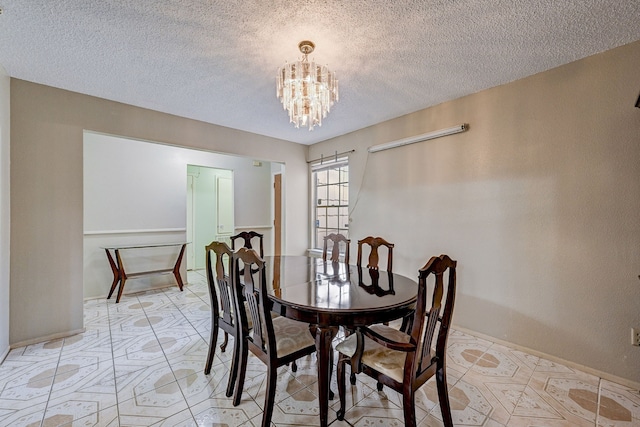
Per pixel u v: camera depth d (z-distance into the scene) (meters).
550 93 2.26
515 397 1.81
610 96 1.99
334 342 2.57
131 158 4.11
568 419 1.62
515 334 2.46
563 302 2.21
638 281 1.91
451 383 1.96
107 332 2.74
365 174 3.78
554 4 1.57
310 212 4.72
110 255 3.71
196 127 3.48
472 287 2.73
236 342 1.81
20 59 2.14
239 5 1.59
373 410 1.70
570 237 2.17
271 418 1.60
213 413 1.66
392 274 2.29
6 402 1.74
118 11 1.64
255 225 5.78
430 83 2.53
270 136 4.21
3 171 2.24
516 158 2.45
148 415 1.63
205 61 2.19
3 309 2.24
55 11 1.63
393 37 1.88
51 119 2.58
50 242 2.56
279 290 1.82
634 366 1.92
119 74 2.38
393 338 1.70
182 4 1.59
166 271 4.12
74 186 2.69
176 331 2.78
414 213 3.22
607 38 1.87
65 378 1.99
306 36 1.87
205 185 5.76
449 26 1.77
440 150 2.98
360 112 3.24
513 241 2.47
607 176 2.01
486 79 2.45
